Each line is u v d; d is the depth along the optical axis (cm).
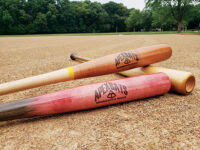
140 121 30
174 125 28
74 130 27
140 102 37
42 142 25
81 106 31
